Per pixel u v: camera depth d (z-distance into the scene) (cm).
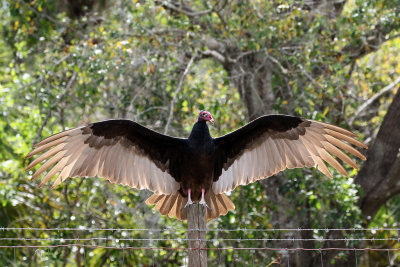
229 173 914
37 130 1292
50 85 1291
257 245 1255
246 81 1396
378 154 1387
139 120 1298
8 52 1530
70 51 1233
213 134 1284
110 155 867
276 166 904
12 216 1416
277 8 1241
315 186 1220
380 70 1579
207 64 1527
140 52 1280
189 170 879
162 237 1252
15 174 1312
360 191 1277
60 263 1412
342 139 874
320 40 1269
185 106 1279
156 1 1331
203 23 1365
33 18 1389
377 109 1561
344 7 1505
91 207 1355
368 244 1559
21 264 1377
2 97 1273
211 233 1277
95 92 1229
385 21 1280
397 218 1647
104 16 1429
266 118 897
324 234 1277
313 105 1290
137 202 1255
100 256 1423
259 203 1268
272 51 1348
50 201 1369
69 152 842
